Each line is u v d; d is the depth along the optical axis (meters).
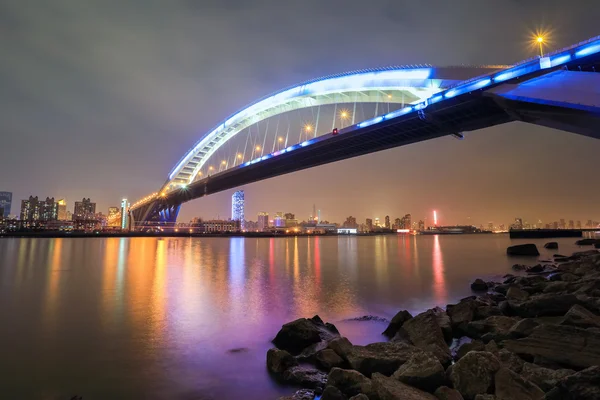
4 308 16.34
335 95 70.25
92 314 15.05
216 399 7.33
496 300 14.94
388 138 55.09
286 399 6.76
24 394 7.73
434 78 48.38
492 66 41.81
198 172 148.25
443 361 8.01
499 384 6.10
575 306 9.70
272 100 87.25
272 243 116.62
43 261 42.75
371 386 6.43
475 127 46.69
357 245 99.00
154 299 18.31
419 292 19.94
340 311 15.26
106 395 7.63
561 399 5.39
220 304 16.92
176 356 9.89
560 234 115.69
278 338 10.59
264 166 80.44
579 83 26.66
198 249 74.38
